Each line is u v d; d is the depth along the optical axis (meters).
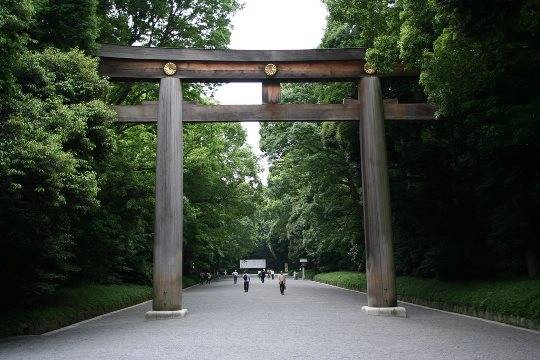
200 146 27.66
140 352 8.60
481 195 16.25
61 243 13.17
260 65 15.96
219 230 37.31
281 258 79.62
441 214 19.03
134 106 15.56
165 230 14.78
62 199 9.89
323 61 15.96
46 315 12.73
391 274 14.77
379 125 15.51
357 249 29.56
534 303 11.47
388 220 15.04
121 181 17.28
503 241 16.20
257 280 60.84
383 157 15.37
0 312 12.55
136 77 15.56
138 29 20.19
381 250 14.83
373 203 15.09
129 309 19.48
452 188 18.94
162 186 15.01
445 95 11.52
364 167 15.45
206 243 38.28
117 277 25.08
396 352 8.30
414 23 11.52
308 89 26.39
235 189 34.44
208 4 20.09
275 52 15.92
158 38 20.44
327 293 27.22
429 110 15.76
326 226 30.16
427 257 19.17
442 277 18.72
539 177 13.82
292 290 30.98
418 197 19.27
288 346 8.99
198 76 15.73
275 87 16.00
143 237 25.62
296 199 33.91
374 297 14.75
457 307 15.46
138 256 27.17
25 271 13.53
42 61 12.41
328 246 34.56
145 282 27.77
